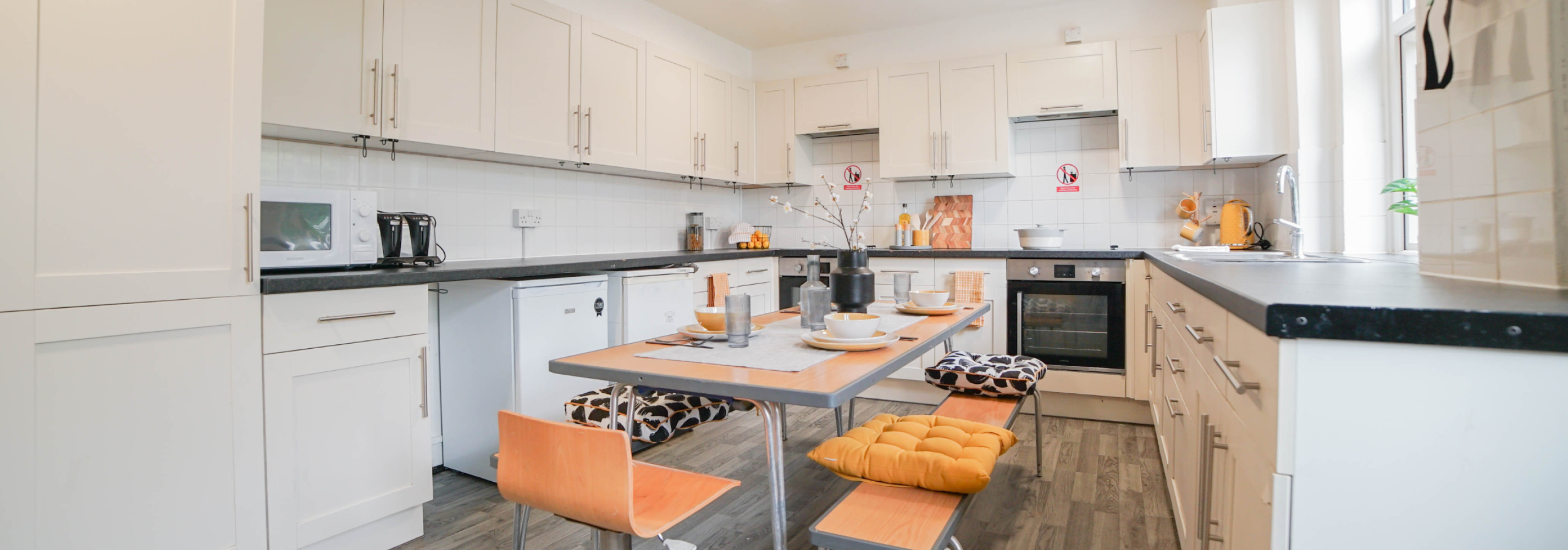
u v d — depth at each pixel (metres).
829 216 4.75
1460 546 0.79
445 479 2.68
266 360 1.78
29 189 1.42
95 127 1.51
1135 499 2.37
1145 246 3.97
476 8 2.78
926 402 3.86
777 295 4.41
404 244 2.83
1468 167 1.22
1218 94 3.26
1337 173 2.89
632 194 4.05
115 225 1.54
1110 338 3.44
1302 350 0.84
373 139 2.51
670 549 1.85
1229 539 1.18
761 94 4.62
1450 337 0.76
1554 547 0.75
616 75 3.47
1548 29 1.00
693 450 2.94
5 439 1.40
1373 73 2.79
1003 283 3.64
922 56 4.39
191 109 1.65
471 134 2.76
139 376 1.58
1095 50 3.71
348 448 1.95
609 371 1.41
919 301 2.24
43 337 1.44
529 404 2.59
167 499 1.62
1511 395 0.76
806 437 3.13
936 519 1.34
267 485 1.79
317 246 2.21
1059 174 4.15
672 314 3.37
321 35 2.28
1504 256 1.12
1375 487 0.81
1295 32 3.02
